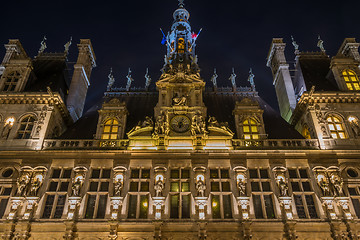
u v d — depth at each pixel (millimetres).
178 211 27891
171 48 47844
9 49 39188
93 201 28531
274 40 45906
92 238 26547
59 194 28828
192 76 35969
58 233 26828
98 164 30109
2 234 26594
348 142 31391
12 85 36000
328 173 29609
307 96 33594
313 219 27250
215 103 39000
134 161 30141
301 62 41688
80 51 43938
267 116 37000
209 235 26469
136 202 28359
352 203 28312
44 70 40406
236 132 33500
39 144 31281
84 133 34406
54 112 33750
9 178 29594
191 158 30219
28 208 27750
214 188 29000
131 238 26547
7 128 32406
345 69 36938
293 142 32625
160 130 31766
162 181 29094
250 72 43562
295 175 29766
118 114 34125
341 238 26391
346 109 33344
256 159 30250
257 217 27594
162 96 34844
